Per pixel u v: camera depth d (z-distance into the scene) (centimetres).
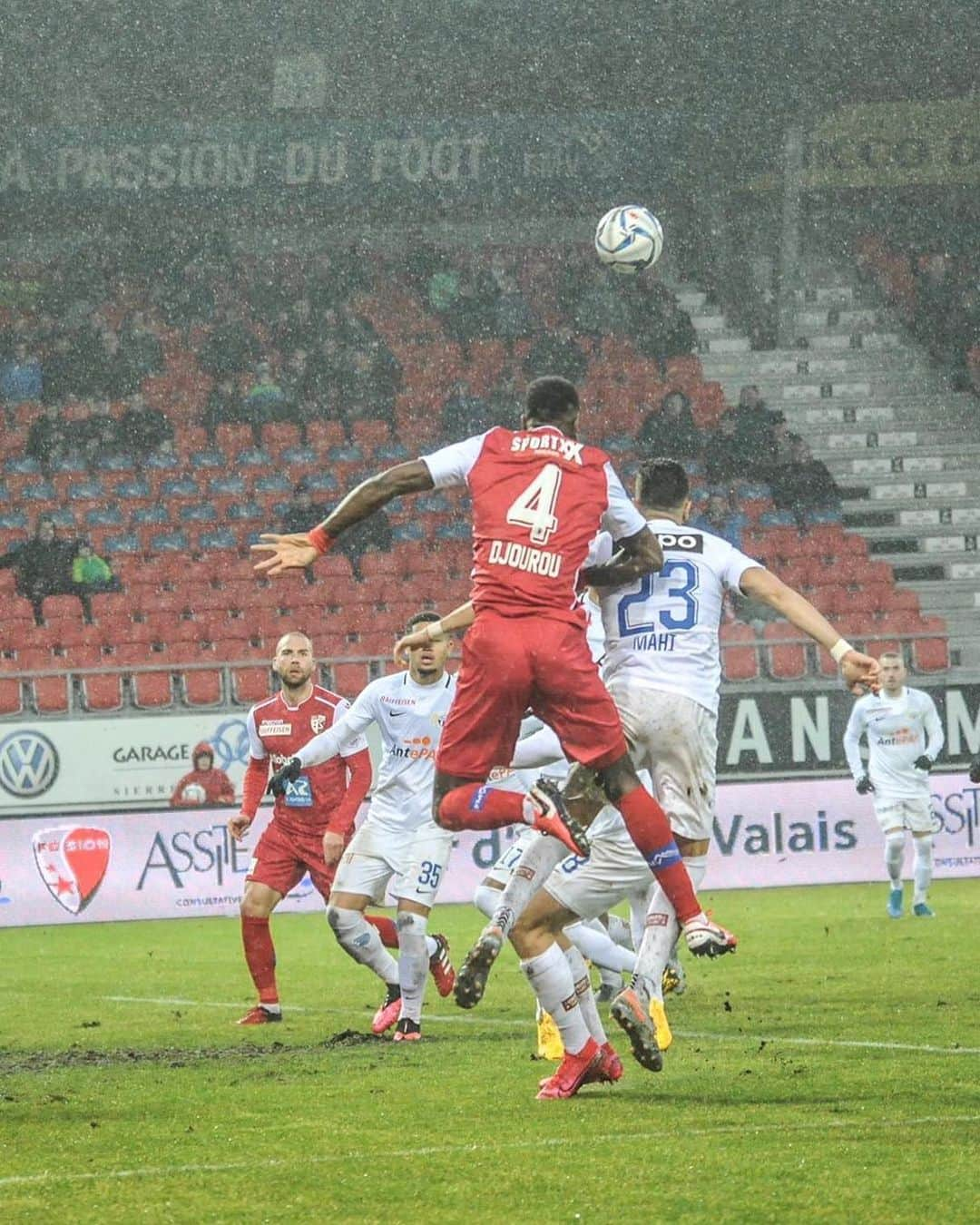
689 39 8319
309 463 7744
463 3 8269
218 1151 1702
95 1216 1395
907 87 8362
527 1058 2397
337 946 4456
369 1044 2650
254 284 8238
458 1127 1803
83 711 6050
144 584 7112
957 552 7712
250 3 8206
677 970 2541
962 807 5684
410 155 8381
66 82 8169
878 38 8294
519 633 1822
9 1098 2094
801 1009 2897
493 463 1867
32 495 7494
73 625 6831
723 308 8450
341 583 7088
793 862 5612
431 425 7956
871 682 1989
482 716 1839
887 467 7994
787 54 8331
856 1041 2462
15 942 4806
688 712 2041
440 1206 1413
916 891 4694
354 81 8331
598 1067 2003
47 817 5372
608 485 1903
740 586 2064
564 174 8431
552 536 1834
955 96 8369
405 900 2712
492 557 1841
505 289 8338
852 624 7212
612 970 2592
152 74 8212
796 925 4509
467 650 1844
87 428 7712
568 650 1828
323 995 3441
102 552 7262
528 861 1883
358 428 7900
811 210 8494
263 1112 1953
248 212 8312
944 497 7925
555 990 1969
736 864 5588
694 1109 1873
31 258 8156
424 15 8262
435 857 2738
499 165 8412
